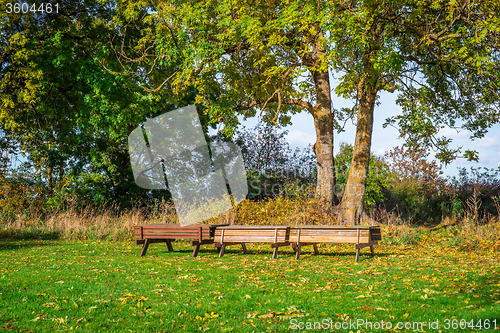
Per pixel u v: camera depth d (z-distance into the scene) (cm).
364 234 804
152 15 1548
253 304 447
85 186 2089
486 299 452
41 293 494
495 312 396
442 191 1948
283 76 1424
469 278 582
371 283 559
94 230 1334
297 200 1395
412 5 1362
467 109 1672
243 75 1736
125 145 2255
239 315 407
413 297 470
